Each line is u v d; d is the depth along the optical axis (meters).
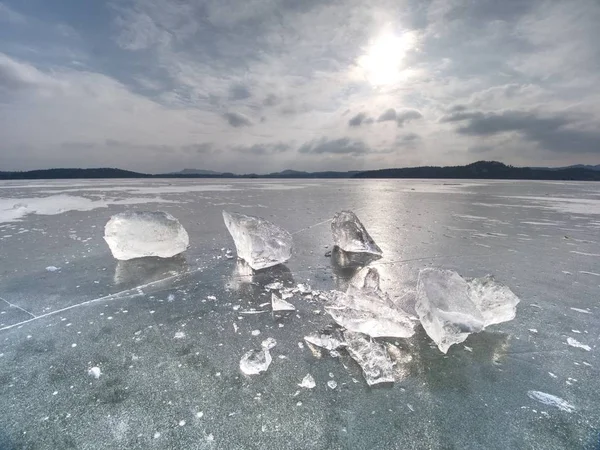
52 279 4.07
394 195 17.42
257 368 2.25
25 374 2.23
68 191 18.30
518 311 3.20
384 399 2.00
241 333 2.78
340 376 2.23
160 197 14.87
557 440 1.70
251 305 3.35
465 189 24.59
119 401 1.97
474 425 1.80
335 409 1.92
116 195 15.72
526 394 2.05
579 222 8.50
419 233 6.85
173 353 2.48
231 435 1.73
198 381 2.16
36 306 3.30
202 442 1.68
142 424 1.80
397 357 2.44
